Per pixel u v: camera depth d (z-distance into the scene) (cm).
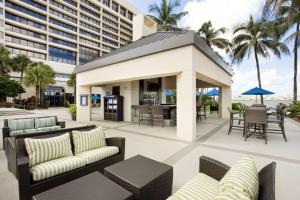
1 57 2142
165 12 1717
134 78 641
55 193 136
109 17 4031
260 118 457
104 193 138
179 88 516
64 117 1136
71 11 3275
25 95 2519
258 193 108
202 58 562
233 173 110
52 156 224
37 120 427
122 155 288
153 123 823
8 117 1124
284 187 227
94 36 3750
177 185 233
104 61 747
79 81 945
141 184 153
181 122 511
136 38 1079
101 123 843
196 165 304
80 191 140
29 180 185
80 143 260
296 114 991
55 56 3017
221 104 1098
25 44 2650
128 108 909
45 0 2838
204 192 149
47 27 2867
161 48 531
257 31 1338
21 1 2572
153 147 420
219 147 419
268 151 385
